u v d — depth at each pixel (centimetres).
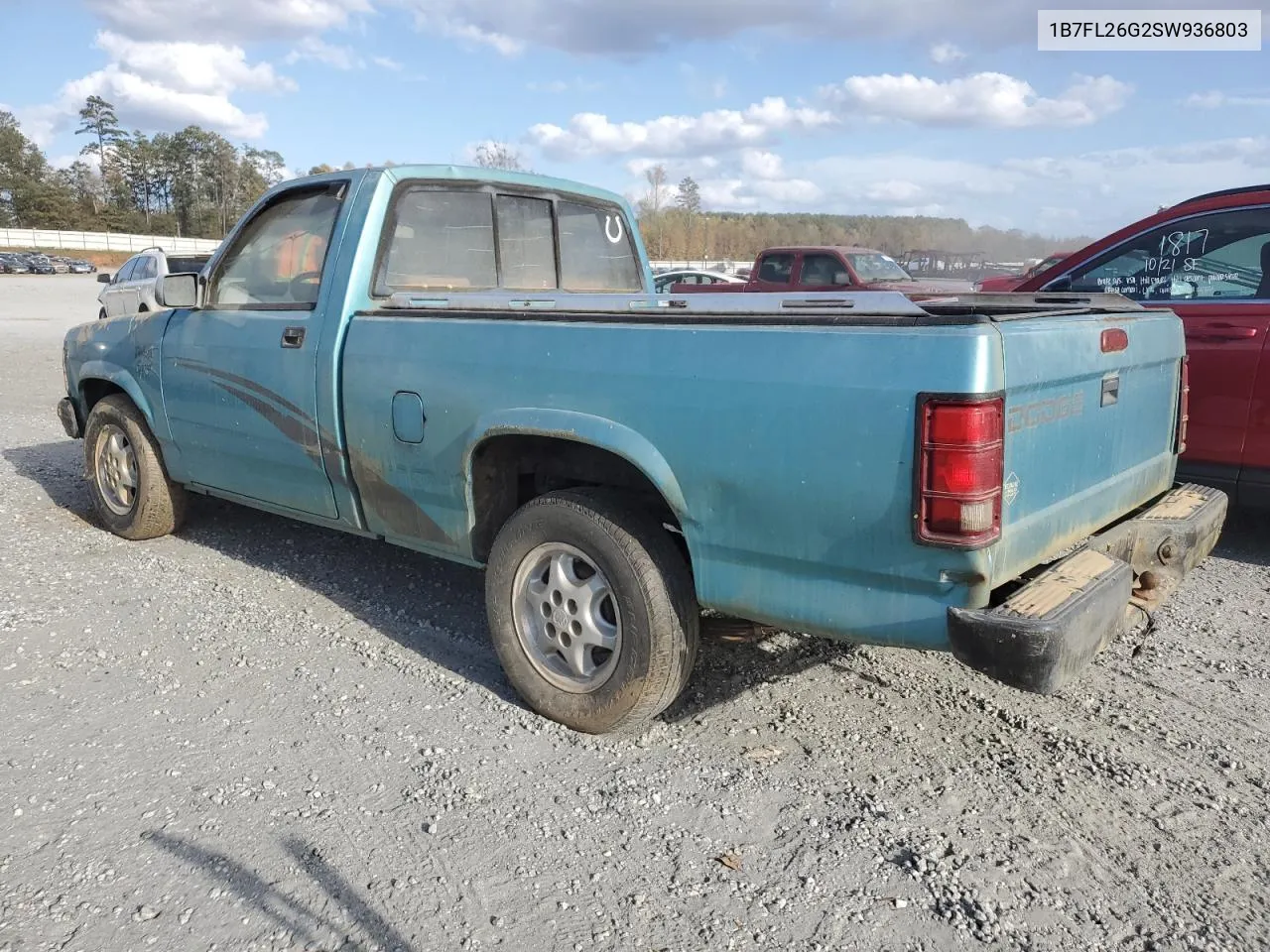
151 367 516
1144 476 364
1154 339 357
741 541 292
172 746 324
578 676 338
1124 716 357
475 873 261
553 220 501
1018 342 260
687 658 321
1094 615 264
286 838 274
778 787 305
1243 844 279
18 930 235
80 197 11662
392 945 233
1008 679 249
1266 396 514
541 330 333
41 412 1059
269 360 434
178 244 9188
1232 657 411
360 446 398
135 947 230
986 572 255
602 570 322
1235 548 566
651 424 303
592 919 243
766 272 1366
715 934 238
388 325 384
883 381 258
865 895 253
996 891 256
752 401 281
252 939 234
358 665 392
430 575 509
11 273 6206
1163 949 236
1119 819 290
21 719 341
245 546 555
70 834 274
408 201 426
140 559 529
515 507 378
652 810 291
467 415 351
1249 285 529
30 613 441
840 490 268
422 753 322
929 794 302
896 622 270
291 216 449
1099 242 590
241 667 388
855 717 354
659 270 2739
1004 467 258
